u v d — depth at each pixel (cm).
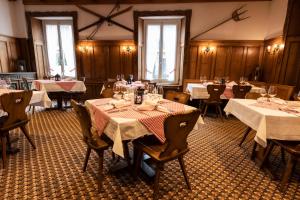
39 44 634
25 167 218
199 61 580
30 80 510
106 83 440
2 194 174
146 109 186
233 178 206
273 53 496
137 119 162
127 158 207
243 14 543
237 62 568
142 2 563
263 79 545
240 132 346
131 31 588
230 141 305
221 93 404
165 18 593
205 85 457
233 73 575
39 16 594
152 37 620
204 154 259
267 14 536
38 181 194
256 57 560
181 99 249
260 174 214
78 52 613
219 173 215
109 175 206
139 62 616
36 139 294
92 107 205
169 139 154
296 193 185
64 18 616
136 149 201
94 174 208
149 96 238
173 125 149
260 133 187
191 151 267
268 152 219
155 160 161
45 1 582
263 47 551
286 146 184
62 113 443
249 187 192
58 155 247
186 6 554
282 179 190
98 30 597
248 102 244
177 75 636
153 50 630
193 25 563
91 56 616
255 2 533
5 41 562
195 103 516
